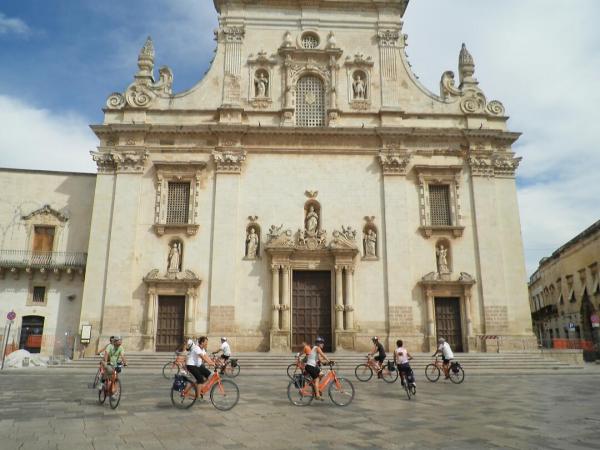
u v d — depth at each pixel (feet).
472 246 109.70
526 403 50.19
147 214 108.68
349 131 112.57
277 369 88.38
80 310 110.63
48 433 34.91
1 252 112.47
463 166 113.91
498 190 113.29
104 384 47.42
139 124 110.32
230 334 102.32
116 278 104.01
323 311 107.34
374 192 112.06
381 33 120.88
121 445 31.42
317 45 119.96
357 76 119.14
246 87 116.57
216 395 45.55
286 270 105.70
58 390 59.98
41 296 111.34
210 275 105.60
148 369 86.79
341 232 109.40
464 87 118.93
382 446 31.42
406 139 114.62
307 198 111.14
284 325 103.09
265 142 113.19
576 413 44.16
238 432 35.29
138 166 110.11
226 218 107.86
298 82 118.52
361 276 107.45
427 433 35.27
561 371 87.10
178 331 104.17
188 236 107.55
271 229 108.58
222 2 120.57
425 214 110.63
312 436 34.12
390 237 108.58
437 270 108.37
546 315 187.93
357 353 100.83
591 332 142.82
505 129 117.19
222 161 110.83
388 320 104.63
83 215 116.88
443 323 107.45
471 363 93.20
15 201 116.26
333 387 49.42
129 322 102.47
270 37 119.55
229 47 118.42
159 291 104.42
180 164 109.81
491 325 104.99
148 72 117.29
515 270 108.88
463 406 47.96
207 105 115.34
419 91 118.62
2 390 60.08
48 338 108.88
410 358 55.98
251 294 105.60
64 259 112.78
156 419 40.14
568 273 161.07
